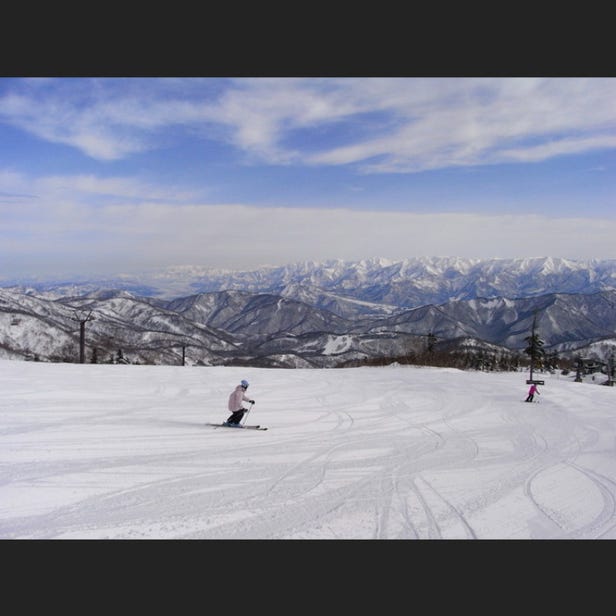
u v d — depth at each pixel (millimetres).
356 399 22078
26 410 16781
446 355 57906
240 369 35062
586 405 22578
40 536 7328
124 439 13094
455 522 8227
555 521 8391
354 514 8414
